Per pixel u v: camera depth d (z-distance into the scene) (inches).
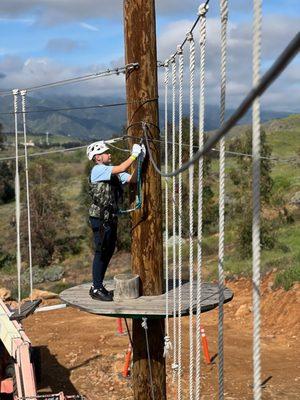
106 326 595.2
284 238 959.6
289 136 2974.9
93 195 234.2
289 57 51.4
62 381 446.0
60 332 579.5
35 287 1025.5
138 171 234.4
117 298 233.8
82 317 641.0
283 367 457.1
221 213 127.2
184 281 269.0
